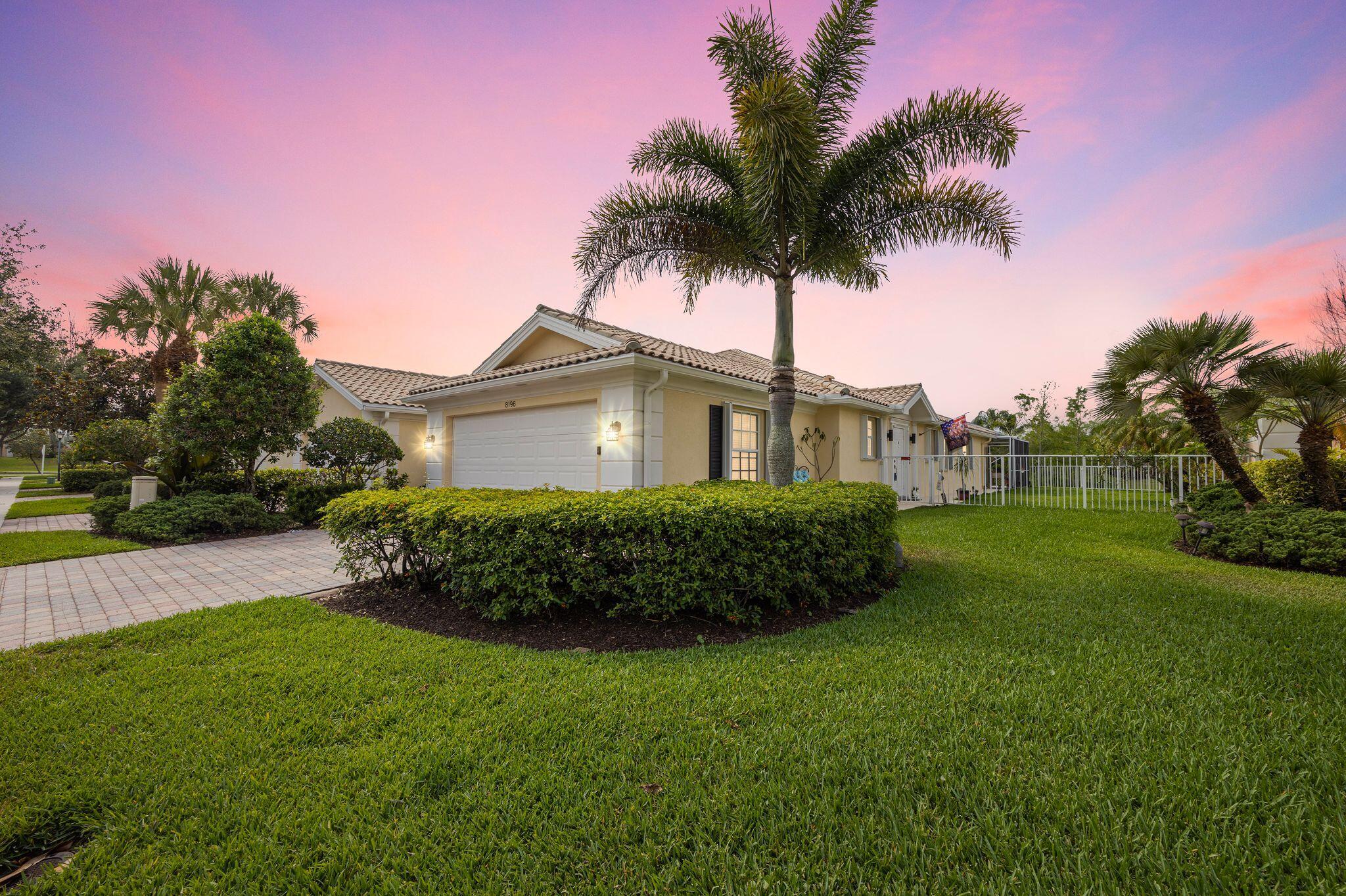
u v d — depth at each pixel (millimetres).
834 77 7426
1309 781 2162
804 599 4742
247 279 19125
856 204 7648
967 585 5730
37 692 3141
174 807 2094
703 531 4230
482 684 3203
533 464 11250
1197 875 1687
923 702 2918
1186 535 8039
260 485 11828
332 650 3809
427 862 1805
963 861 1785
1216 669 3330
